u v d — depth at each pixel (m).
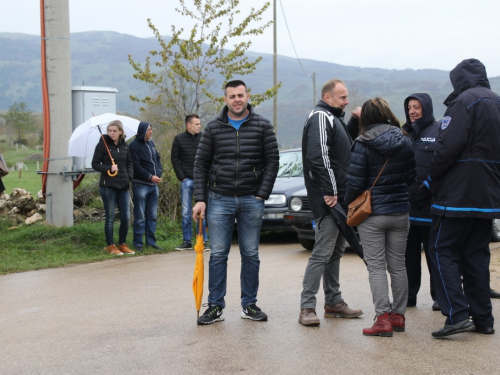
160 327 5.29
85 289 6.95
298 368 4.19
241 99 5.43
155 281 7.30
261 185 5.51
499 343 4.66
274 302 6.06
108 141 9.36
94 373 4.21
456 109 4.77
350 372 4.09
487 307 4.91
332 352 4.51
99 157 9.32
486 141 4.73
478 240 4.93
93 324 5.44
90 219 11.60
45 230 9.88
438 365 4.19
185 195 10.00
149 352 4.61
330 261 5.47
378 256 5.00
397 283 5.04
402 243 5.05
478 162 4.74
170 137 13.20
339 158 5.28
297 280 7.09
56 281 7.45
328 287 5.50
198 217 5.52
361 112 5.06
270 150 5.54
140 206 9.72
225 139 5.49
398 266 5.06
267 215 10.08
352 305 5.91
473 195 4.75
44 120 10.35
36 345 4.88
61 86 10.32
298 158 11.34
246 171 5.46
